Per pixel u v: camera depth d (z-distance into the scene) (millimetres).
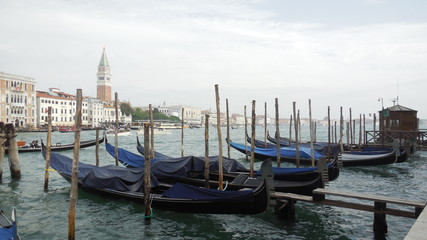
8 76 68375
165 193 11414
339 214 11742
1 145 17422
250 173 15227
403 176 20438
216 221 11055
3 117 67250
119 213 11805
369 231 10211
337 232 10133
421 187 17172
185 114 195500
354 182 18547
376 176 20438
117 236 9852
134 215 11602
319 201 10500
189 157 15250
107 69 153000
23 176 19156
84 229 10375
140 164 19328
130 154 20406
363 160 22641
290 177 14797
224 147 47188
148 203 10867
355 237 9742
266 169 10367
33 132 71438
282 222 10953
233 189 13008
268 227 10547
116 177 12805
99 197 13547
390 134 32875
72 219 8695
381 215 9797
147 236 9875
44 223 10891
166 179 14625
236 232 10180
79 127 8828
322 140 64688
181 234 10031
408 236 5281
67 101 92188
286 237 9789
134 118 138625
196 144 52875
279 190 12891
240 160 28938
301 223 10875
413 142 27125
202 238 9750
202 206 10891
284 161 25594
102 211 12023
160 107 186000
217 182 13680
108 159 29906
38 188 15867
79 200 13414
